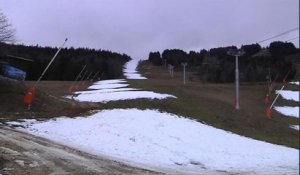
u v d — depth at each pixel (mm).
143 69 154000
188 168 20422
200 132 29719
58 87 51750
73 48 125625
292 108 60750
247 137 32719
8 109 27281
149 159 21266
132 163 19062
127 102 35844
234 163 23375
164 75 124688
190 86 61812
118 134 25078
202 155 24125
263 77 78062
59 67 98375
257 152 27141
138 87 49750
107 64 116125
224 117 39219
